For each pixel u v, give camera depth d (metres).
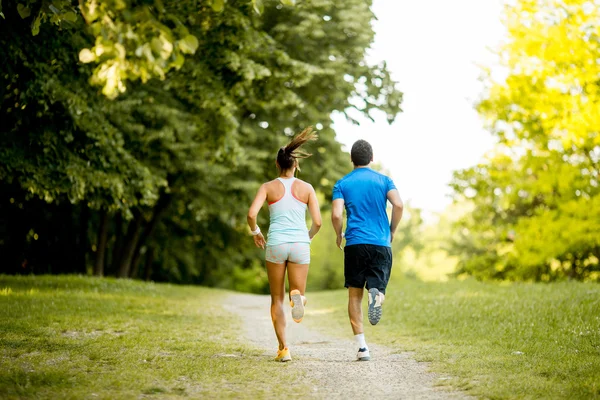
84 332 11.13
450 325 12.60
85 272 33.81
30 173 18.59
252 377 7.53
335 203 9.12
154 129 26.11
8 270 31.75
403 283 26.36
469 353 9.12
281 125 29.38
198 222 41.94
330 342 11.54
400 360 8.98
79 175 19.20
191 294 26.14
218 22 17.84
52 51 16.36
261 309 20.73
